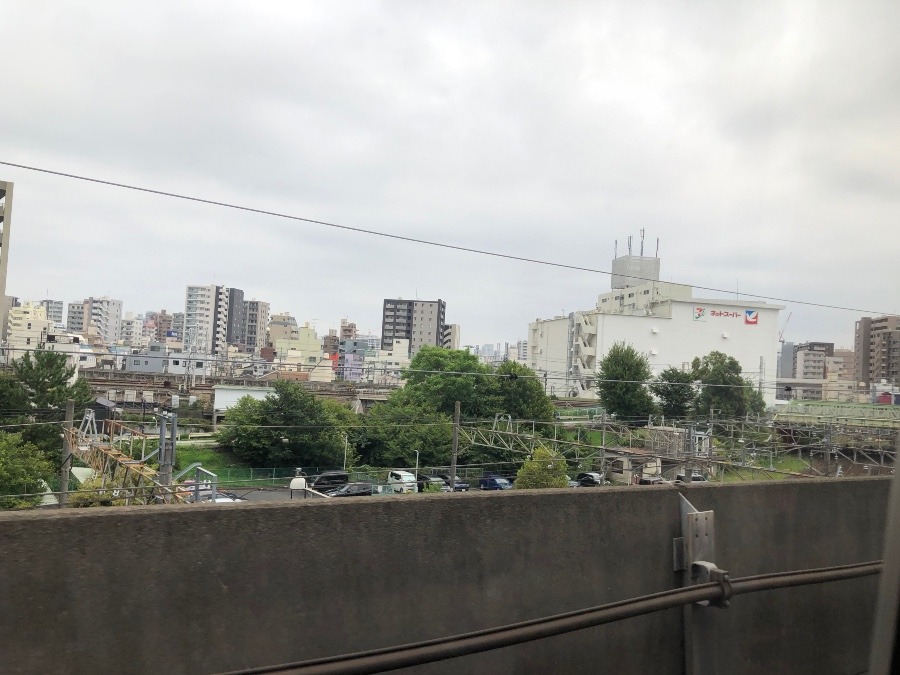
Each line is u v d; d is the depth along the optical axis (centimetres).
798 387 8138
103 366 8838
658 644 325
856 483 433
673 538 343
